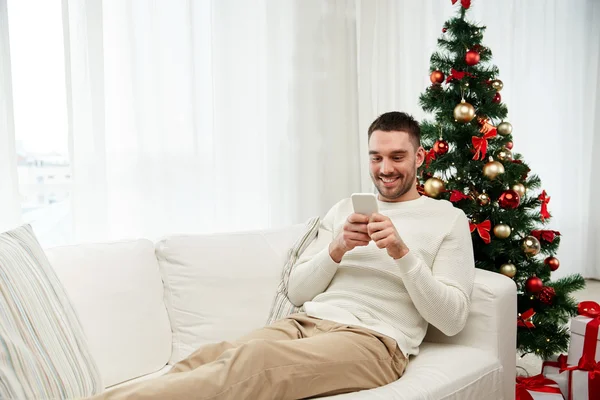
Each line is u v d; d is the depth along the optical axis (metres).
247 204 2.62
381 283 1.61
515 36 3.79
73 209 2.12
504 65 3.75
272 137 2.66
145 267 1.73
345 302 1.60
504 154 2.18
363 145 2.99
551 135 4.07
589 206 4.32
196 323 1.72
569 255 4.21
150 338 1.64
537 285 2.11
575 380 1.91
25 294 1.23
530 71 3.91
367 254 1.65
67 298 1.40
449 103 2.21
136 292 1.66
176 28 2.34
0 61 1.92
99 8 2.11
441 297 1.47
